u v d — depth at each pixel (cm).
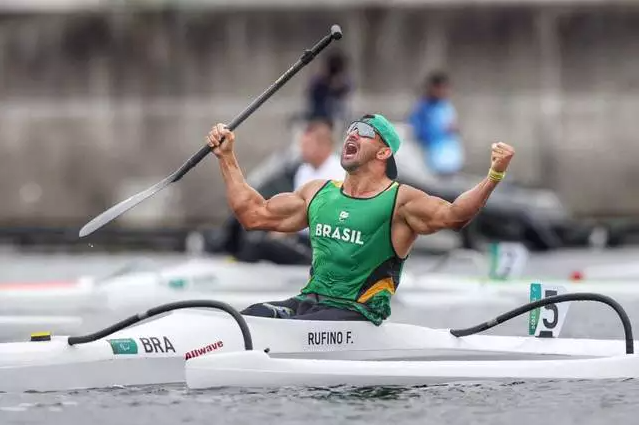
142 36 9150
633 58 9056
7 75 9125
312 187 2931
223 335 2744
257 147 8975
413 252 7238
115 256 7462
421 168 6819
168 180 3038
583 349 2958
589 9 9062
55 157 8988
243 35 9150
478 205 2783
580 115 9012
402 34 9156
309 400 2527
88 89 9106
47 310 4441
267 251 5228
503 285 4875
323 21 9156
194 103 9088
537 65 9088
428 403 2517
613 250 7456
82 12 9150
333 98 7206
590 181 8988
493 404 2514
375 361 2744
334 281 2859
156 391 2628
